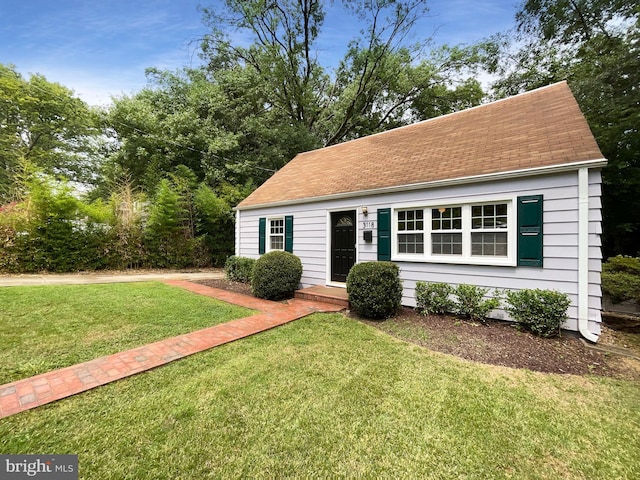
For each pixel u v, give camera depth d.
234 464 2.01
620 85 8.74
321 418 2.53
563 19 11.53
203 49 17.67
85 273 10.24
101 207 10.93
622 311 6.40
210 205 13.09
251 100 16.66
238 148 15.84
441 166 6.36
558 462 2.11
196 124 14.68
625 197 9.06
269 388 2.98
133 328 4.61
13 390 2.82
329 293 6.88
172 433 2.29
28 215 9.27
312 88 18.86
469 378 3.30
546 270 4.84
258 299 6.91
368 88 17.20
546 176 4.84
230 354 3.79
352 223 7.46
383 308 5.28
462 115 8.39
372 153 8.98
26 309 5.38
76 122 19.72
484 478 1.96
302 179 9.61
